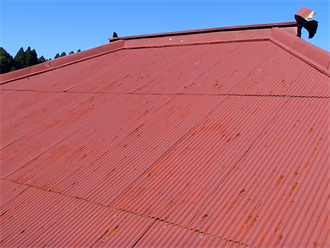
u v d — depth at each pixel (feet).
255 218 11.32
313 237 10.08
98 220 13.55
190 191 13.53
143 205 13.60
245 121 17.01
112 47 39.60
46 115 26.04
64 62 38.40
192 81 24.00
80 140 20.56
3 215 15.80
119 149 18.22
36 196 16.48
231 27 30.09
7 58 182.91
